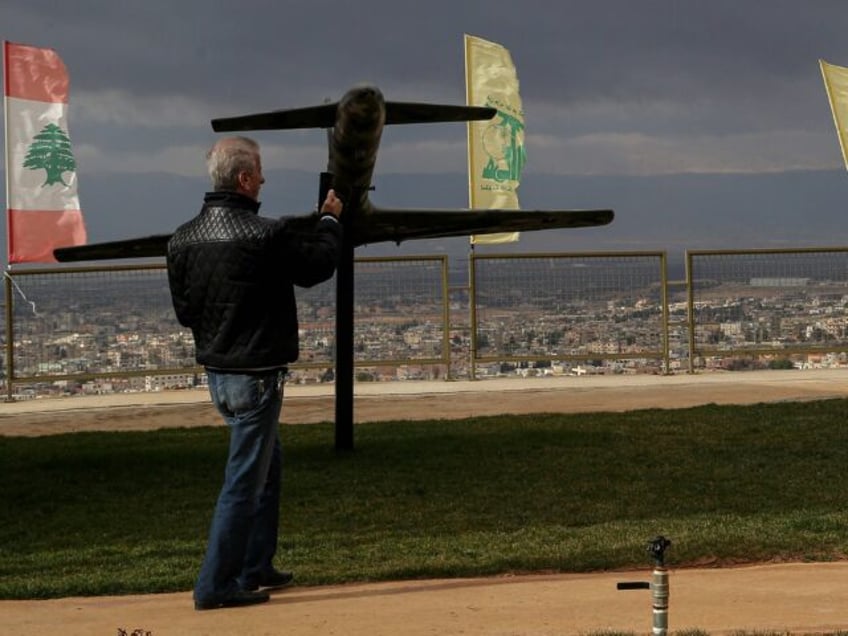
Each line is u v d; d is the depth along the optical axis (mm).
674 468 14711
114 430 19234
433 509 13031
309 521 12625
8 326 22609
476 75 23141
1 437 18656
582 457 15469
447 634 7559
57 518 13180
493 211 15633
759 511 12500
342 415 16250
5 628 8078
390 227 15922
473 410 20078
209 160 8633
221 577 8523
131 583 9672
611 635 7371
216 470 15406
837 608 8102
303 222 14672
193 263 8492
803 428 17047
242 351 8430
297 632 7758
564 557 10023
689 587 8875
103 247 16938
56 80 22578
